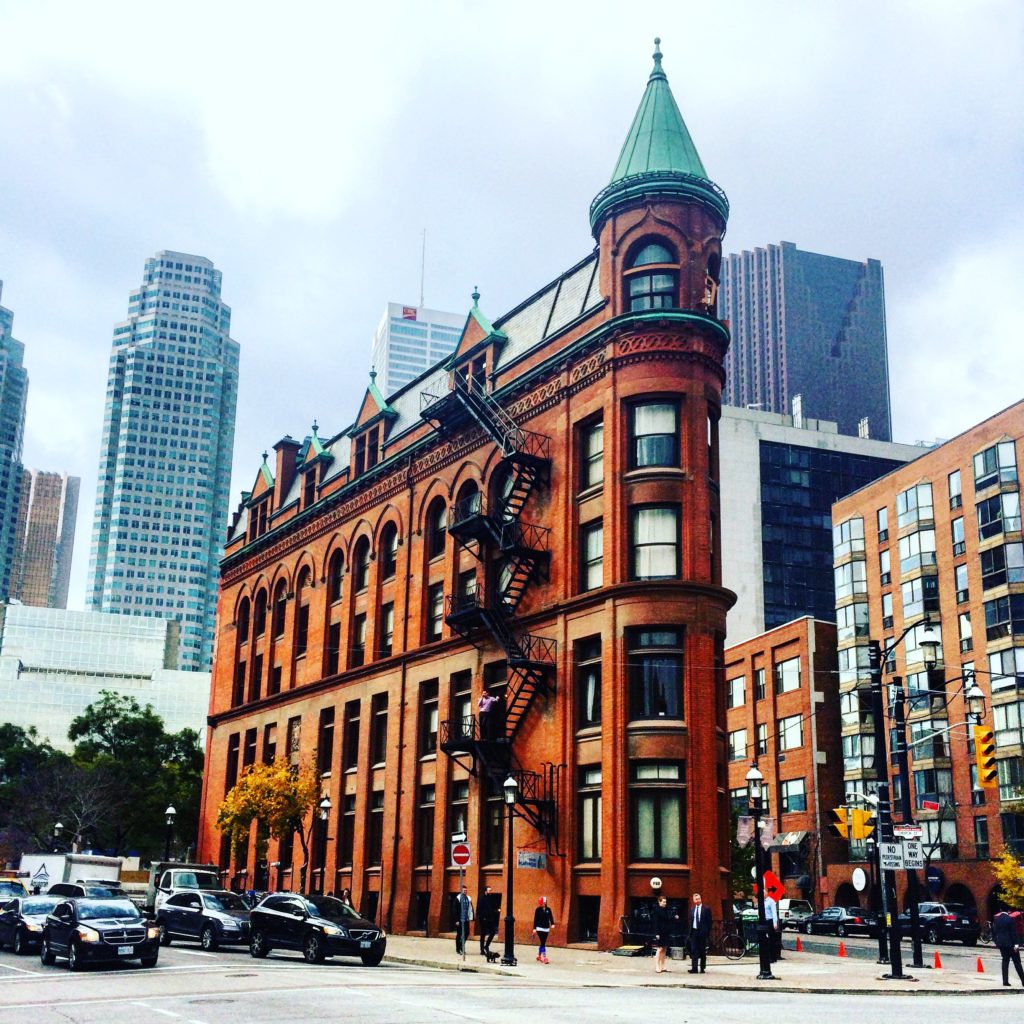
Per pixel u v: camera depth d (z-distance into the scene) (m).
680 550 39.31
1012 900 48.78
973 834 70.75
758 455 127.19
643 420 40.66
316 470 64.69
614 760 37.81
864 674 80.88
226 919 34.12
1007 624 71.12
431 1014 18.69
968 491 76.25
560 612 41.69
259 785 53.12
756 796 31.28
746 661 90.19
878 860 33.88
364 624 57.12
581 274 45.31
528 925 40.34
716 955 35.66
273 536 67.56
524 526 44.62
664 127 43.69
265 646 66.81
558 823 39.75
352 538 58.91
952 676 74.69
